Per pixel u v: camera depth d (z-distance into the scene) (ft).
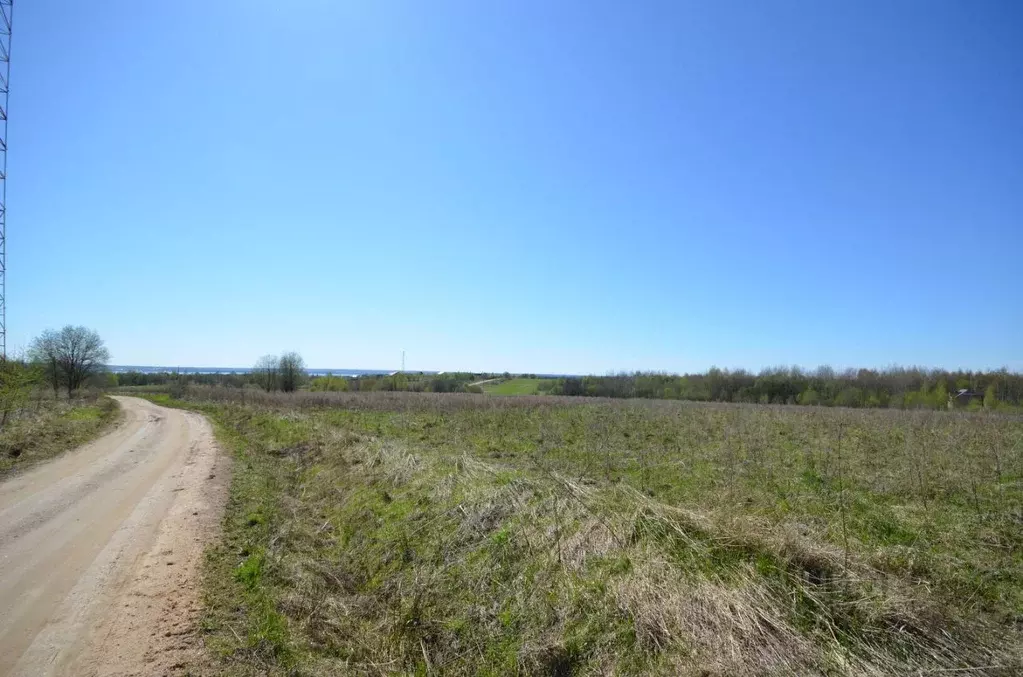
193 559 22.79
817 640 13.97
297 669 14.99
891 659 13.01
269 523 28.09
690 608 15.42
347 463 40.96
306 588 20.02
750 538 18.60
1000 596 16.28
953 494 27.73
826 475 32.96
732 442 45.93
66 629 16.47
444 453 43.80
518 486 28.43
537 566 19.39
